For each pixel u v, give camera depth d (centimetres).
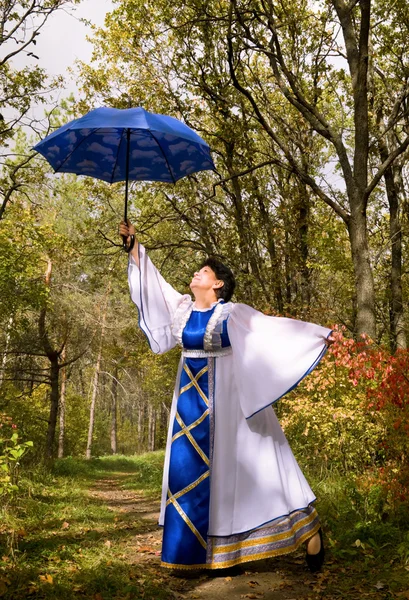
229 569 398
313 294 1541
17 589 347
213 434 399
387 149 1509
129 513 823
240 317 412
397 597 338
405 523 501
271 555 382
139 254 438
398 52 1295
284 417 823
